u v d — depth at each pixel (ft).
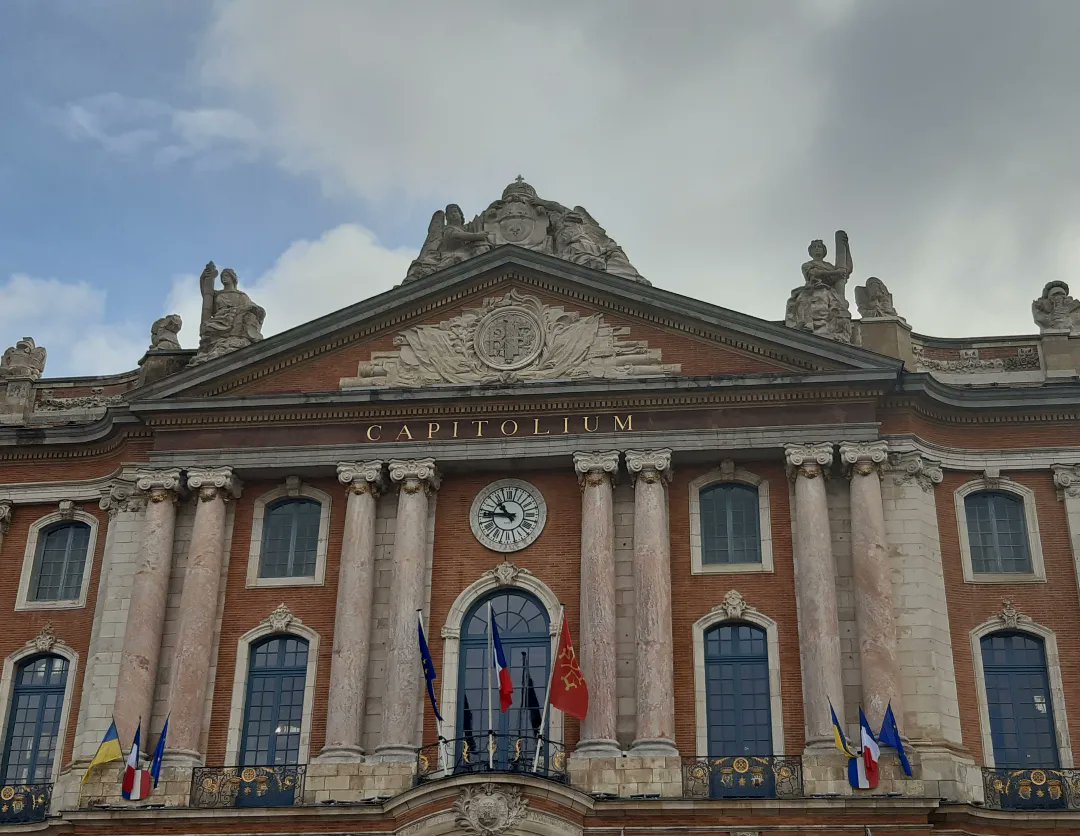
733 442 95.50
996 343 102.78
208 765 92.02
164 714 93.40
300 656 95.40
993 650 93.45
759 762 87.35
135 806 88.79
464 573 95.86
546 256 100.99
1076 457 97.19
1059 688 91.50
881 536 92.02
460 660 93.97
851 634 90.84
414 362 100.94
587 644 90.89
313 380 101.55
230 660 95.14
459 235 105.19
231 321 105.81
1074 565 94.48
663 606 91.61
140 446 102.89
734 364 98.32
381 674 93.04
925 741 87.25
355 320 101.50
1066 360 101.19
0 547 103.76
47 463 105.70
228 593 97.19
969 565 95.25
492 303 101.81
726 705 91.09
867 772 84.02
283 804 89.25
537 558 95.71
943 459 97.35
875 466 94.12
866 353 95.91
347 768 88.79
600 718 88.58
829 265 102.27
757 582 93.66
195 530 97.35
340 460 97.96
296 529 99.35
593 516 94.27
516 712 92.07
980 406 98.17
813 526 92.48
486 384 98.17
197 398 100.27
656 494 94.63
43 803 94.48
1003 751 90.68
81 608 100.99
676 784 86.58
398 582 93.81
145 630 94.58
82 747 93.30
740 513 96.48
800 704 89.86
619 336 99.96
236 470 98.89
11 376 110.22
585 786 86.63
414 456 97.50
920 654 89.81
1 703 98.99
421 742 91.04
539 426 97.55
